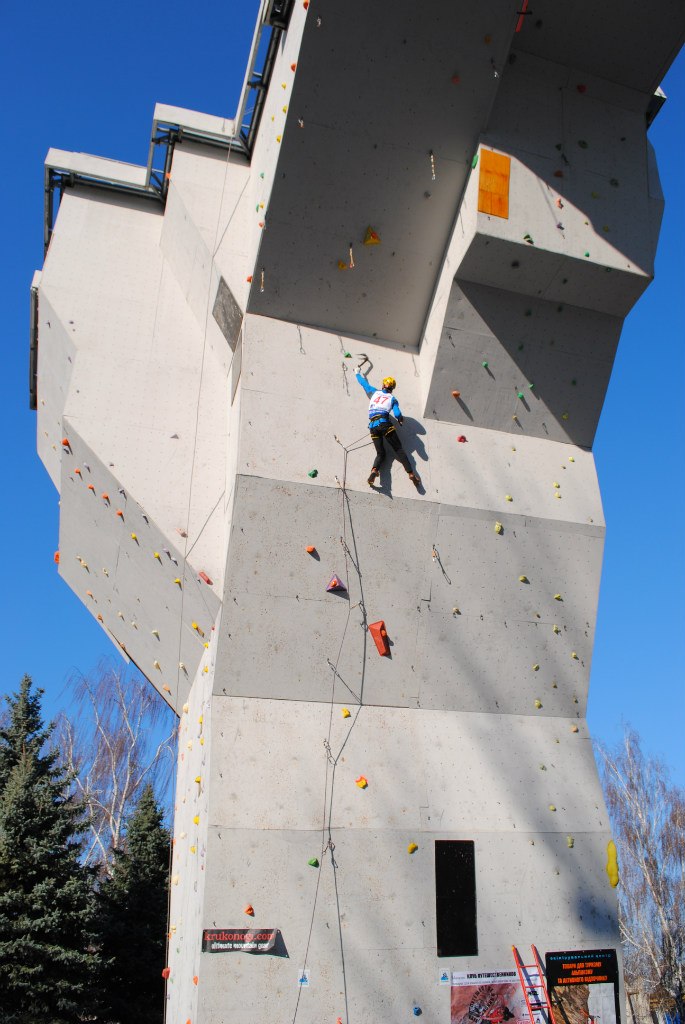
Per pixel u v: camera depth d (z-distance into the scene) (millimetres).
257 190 9094
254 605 7871
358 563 8188
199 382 9344
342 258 8531
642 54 8695
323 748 7734
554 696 8664
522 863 7938
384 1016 7133
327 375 8625
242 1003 6863
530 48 8555
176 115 9711
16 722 15383
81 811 13969
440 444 8727
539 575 8758
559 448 9211
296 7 7852
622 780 25906
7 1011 11555
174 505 8617
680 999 21828
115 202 10359
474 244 8125
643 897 23797
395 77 7773
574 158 8641
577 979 7727
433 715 8227
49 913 12148
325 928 7199
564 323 8828
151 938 15820
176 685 10430
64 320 9352
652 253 8727
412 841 7676
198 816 8031
